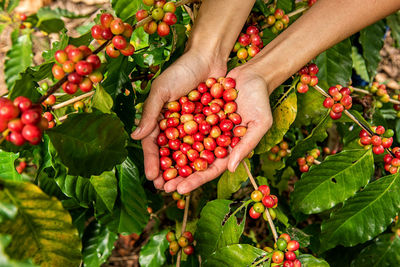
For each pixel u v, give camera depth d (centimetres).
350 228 56
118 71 52
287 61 56
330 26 55
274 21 60
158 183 56
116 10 55
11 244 37
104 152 46
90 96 52
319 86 61
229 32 58
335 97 57
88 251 62
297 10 62
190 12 59
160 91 54
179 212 71
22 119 39
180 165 55
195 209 71
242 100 56
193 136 56
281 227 58
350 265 60
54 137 42
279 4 64
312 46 55
